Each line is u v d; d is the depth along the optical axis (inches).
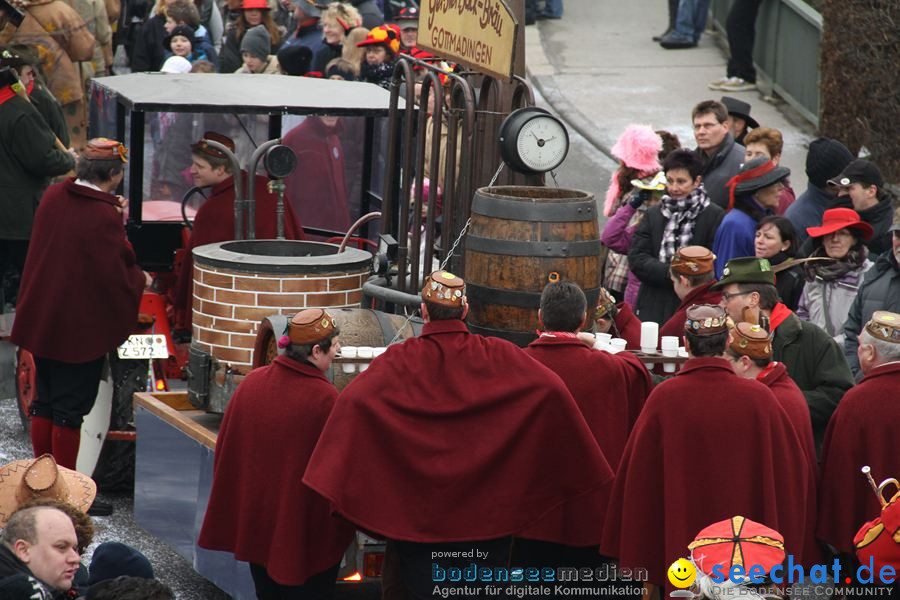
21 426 1178.6
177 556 944.9
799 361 812.6
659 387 717.3
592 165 1875.0
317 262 866.8
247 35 1774.1
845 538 745.6
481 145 911.0
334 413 693.3
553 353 757.9
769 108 2070.6
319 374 750.5
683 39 2426.2
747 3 2130.9
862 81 1686.8
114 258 978.1
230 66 1850.4
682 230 1046.4
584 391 751.7
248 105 1039.6
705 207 1048.2
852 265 965.8
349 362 789.2
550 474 701.9
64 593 648.4
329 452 683.4
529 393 693.9
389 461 689.0
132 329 993.5
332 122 1106.1
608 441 753.6
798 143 1899.6
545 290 771.4
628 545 712.4
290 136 1096.8
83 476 786.2
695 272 856.3
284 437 737.0
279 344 753.6
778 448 702.5
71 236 972.6
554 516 757.3
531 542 779.4
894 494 732.7
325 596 756.6
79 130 1631.4
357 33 1651.1
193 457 872.9
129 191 1071.0
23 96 1214.9
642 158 1130.7
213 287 868.0
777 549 562.6
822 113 1790.1
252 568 767.1
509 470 694.5
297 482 733.9
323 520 740.7
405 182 927.7
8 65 1223.5
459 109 917.8
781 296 978.7
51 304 973.8
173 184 1079.0
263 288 858.1
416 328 833.5
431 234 917.2
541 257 799.1
